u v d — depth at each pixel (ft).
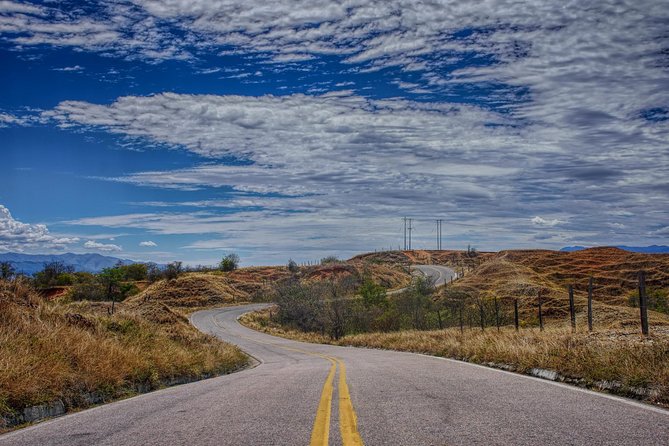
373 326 178.09
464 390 27.30
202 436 17.53
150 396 31.14
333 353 102.73
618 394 25.84
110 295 214.07
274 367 64.85
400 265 532.73
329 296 227.81
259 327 219.20
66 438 18.29
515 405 22.03
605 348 34.01
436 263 610.24
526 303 183.93
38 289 49.44
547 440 15.61
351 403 23.67
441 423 18.49
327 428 18.13
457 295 215.72
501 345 48.01
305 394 27.71
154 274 356.38
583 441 15.43
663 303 164.86
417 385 30.14
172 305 302.25
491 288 229.04
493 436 16.28
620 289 245.45
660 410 20.68
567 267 288.51
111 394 32.12
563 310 167.12
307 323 222.69
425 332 108.88
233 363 70.38
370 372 40.81
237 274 449.48
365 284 212.02
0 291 43.11
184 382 46.16
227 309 297.12
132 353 40.14
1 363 26.53
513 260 312.09
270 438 16.85
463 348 57.47
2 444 17.78
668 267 263.08
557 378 32.12
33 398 25.43
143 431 18.85
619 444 15.02
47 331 36.35
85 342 36.83
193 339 75.00
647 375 25.45
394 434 16.92
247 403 24.99
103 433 18.88
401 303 177.17
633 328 50.31
